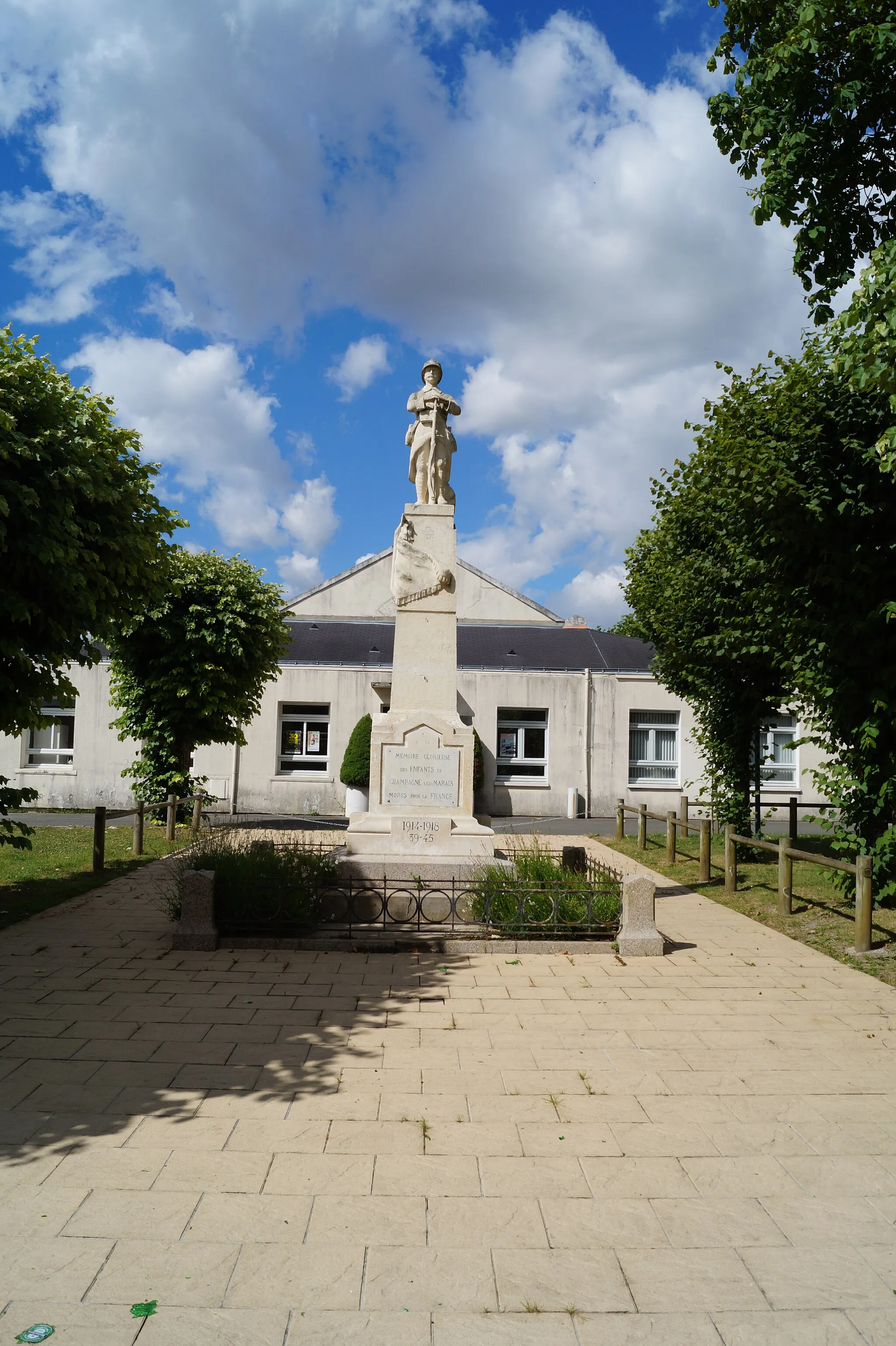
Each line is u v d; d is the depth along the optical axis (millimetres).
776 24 8195
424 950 7730
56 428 8984
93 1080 4793
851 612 8742
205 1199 3605
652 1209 3609
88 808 22969
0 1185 3682
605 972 7195
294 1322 2879
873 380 6203
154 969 6977
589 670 24156
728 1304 3016
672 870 13320
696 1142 4211
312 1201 3604
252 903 7852
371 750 10055
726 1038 5668
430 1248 3299
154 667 17109
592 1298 3035
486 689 23703
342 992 6465
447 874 9445
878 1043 5598
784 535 8938
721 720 14586
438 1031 5684
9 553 8438
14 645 8508
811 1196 3746
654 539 16469
